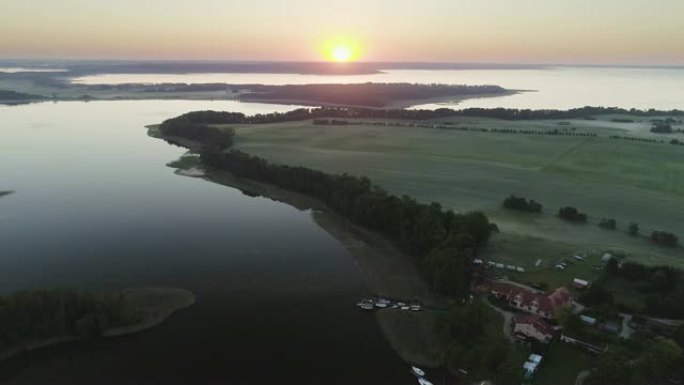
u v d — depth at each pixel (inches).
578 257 4650.6
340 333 3582.7
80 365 3201.3
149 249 4916.3
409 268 4608.8
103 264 4559.5
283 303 3961.6
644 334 3368.6
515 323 3464.6
